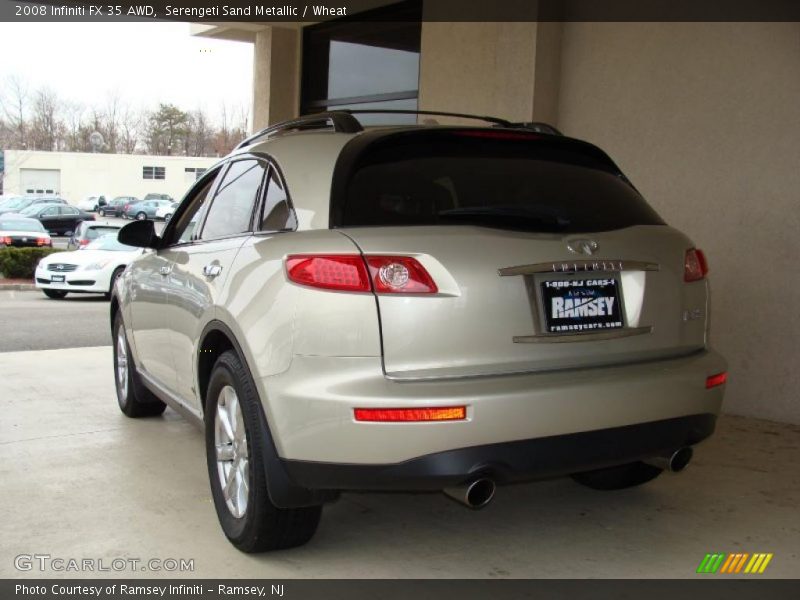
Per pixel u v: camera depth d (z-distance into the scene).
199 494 4.14
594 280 3.08
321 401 2.80
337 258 2.86
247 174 3.82
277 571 3.24
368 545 3.50
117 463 4.66
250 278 3.20
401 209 3.02
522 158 3.36
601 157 3.62
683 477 4.43
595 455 2.96
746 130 5.68
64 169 59.53
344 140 3.29
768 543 3.53
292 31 10.70
